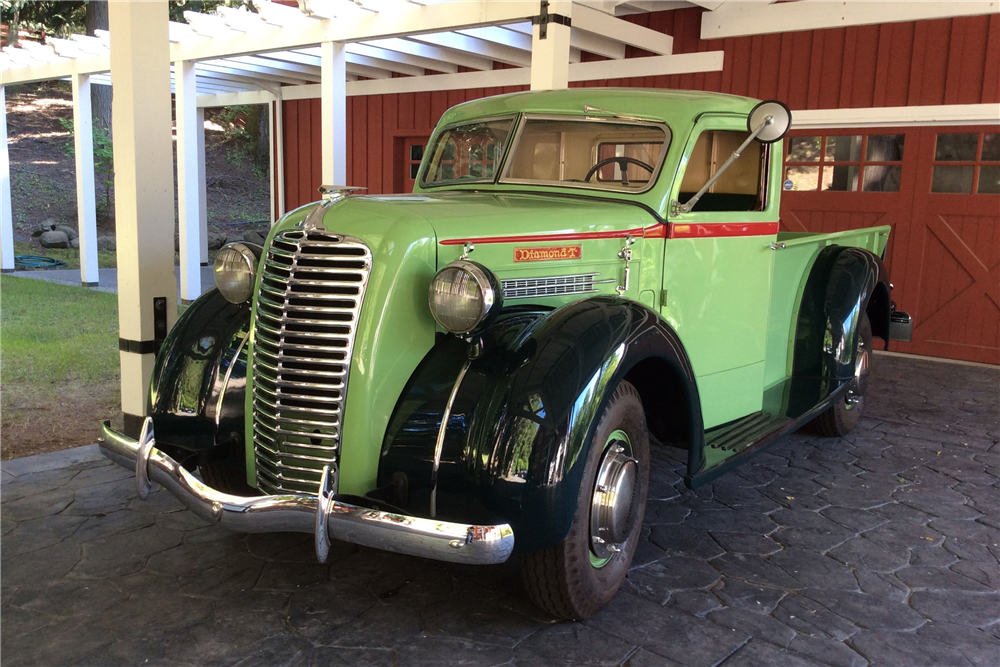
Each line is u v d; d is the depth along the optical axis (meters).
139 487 2.64
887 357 7.60
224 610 2.69
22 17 21.64
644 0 8.35
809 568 3.13
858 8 7.42
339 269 2.44
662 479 4.14
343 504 2.25
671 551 3.26
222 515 2.35
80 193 10.36
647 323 2.70
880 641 2.60
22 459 4.05
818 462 4.47
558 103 3.57
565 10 5.84
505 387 2.36
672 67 8.59
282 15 7.68
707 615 2.74
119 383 5.62
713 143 3.57
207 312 3.12
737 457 3.25
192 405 2.94
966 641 2.61
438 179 3.94
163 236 4.08
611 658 2.46
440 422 2.39
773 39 8.00
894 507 3.80
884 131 7.56
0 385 5.48
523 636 2.58
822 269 4.65
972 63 6.97
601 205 3.19
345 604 2.76
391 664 2.40
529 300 2.85
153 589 2.82
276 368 2.52
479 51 8.84
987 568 3.16
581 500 2.48
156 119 3.96
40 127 21.58
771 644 2.57
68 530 3.28
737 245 3.68
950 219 7.36
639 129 3.37
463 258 2.53
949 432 5.11
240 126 24.00
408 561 3.12
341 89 7.56
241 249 2.88
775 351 4.40
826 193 8.01
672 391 2.98
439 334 2.60
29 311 8.25
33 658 2.38
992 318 7.27
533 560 2.51
